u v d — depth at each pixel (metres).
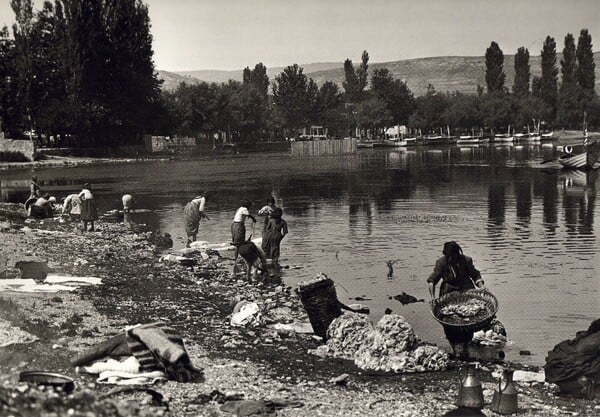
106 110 112.38
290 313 17.91
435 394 11.60
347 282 21.73
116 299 18.03
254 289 20.64
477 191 51.84
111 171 85.94
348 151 130.00
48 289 18.45
